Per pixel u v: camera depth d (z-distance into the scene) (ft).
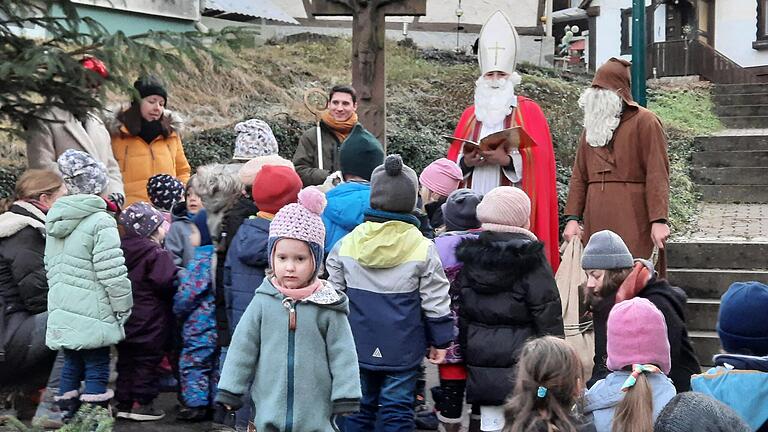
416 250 17.16
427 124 44.29
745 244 27.76
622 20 86.94
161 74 22.40
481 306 17.44
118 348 19.69
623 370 13.14
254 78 44.09
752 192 38.14
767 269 27.55
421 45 62.80
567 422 12.01
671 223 32.37
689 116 51.83
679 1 83.56
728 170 39.68
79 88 21.58
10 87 21.30
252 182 19.31
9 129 21.97
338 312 14.55
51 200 19.40
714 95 56.59
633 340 13.01
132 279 19.43
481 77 24.68
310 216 14.56
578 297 20.86
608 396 13.02
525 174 23.47
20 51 21.21
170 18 48.06
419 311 17.30
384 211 17.17
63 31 21.77
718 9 86.12
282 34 57.16
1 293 18.90
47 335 18.33
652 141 20.94
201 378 19.49
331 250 17.79
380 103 26.55
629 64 21.54
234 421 18.95
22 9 21.59
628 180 21.25
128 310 18.51
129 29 45.55
